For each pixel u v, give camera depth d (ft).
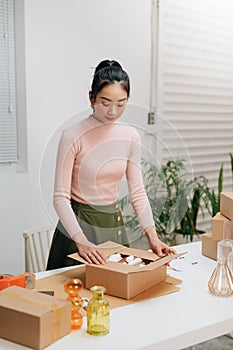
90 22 9.86
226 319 4.40
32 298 4.09
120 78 5.03
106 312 4.05
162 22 11.16
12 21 9.12
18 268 9.48
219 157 13.46
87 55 9.89
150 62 11.14
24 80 9.14
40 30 9.16
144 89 11.09
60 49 9.48
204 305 4.71
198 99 12.53
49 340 3.84
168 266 5.88
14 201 9.25
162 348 3.98
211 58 12.60
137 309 4.58
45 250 9.32
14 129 9.45
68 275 5.55
